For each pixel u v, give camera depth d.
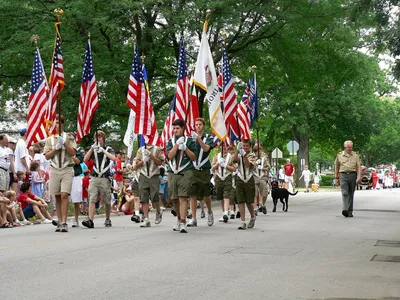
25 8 43.03
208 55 24.83
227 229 22.16
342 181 29.08
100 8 43.31
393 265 13.97
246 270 13.11
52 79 24.06
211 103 24.80
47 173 28.09
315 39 50.62
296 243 17.91
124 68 43.94
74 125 44.72
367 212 32.53
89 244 17.42
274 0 44.53
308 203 42.78
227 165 23.38
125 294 10.63
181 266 13.58
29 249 16.31
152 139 26.92
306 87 53.59
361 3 28.78
